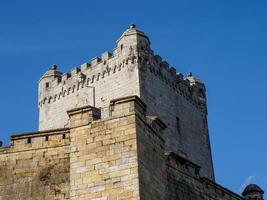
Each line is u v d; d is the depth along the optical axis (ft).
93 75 261.44
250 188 155.53
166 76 259.80
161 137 113.70
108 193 100.07
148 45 253.85
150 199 101.60
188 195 123.65
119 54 253.03
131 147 102.17
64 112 266.36
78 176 103.60
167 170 119.65
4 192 107.34
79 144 106.32
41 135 111.04
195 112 273.13
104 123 105.91
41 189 106.11
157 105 246.27
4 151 111.24
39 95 278.46
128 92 243.19
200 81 285.64
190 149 257.96
